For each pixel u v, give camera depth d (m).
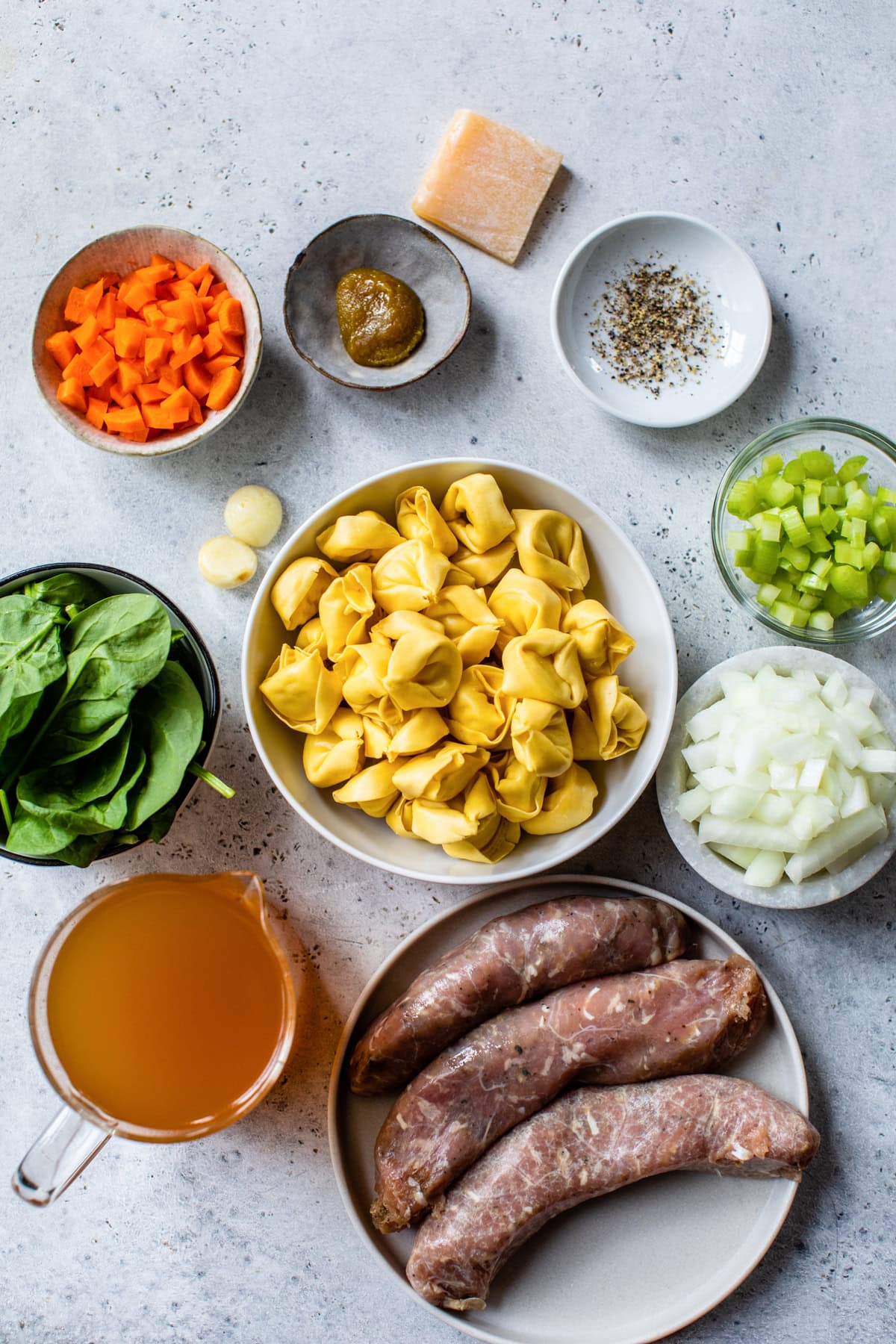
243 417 0.68
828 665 0.65
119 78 0.68
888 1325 0.67
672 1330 0.64
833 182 0.69
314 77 0.68
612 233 0.67
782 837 0.63
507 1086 0.62
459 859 0.64
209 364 0.66
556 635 0.62
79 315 0.65
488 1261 0.62
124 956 0.63
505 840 0.64
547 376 0.68
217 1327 0.68
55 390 0.65
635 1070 0.63
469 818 0.61
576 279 0.68
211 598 0.68
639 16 0.68
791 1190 0.64
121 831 0.61
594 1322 0.65
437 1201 0.62
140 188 0.68
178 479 0.68
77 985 0.63
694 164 0.68
